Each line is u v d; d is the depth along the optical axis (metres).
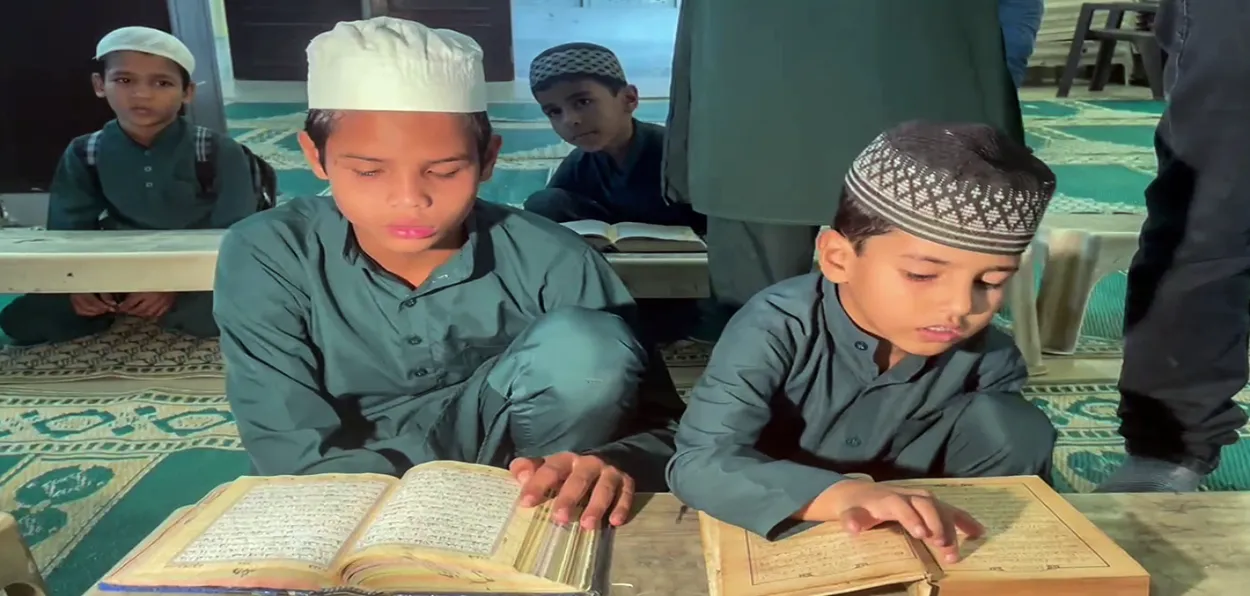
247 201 2.26
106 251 1.71
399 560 0.71
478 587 0.71
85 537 1.24
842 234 0.85
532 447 1.09
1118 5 5.23
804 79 1.15
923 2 1.10
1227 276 1.09
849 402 0.97
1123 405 1.23
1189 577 0.75
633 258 1.76
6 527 0.69
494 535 0.76
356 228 1.06
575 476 0.84
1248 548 0.79
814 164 1.18
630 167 2.10
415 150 0.94
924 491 0.77
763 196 1.22
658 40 6.81
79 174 2.15
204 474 1.41
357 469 0.99
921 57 1.12
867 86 1.13
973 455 1.01
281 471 1.02
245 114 4.78
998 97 1.15
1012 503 0.80
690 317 1.94
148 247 1.74
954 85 1.13
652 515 0.84
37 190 2.69
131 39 2.06
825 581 0.68
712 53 1.24
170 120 2.16
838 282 0.88
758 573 0.71
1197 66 1.04
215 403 1.66
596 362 1.02
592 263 1.15
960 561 0.70
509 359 1.07
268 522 0.78
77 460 1.45
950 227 0.75
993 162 0.76
